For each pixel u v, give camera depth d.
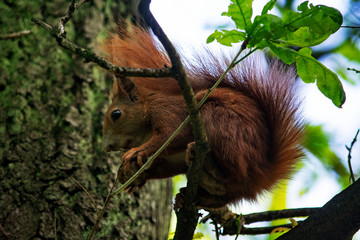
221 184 5.82
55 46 6.59
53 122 6.32
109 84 6.85
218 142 5.89
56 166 6.16
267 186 6.25
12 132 6.11
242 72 6.62
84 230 6.08
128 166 5.93
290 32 4.07
